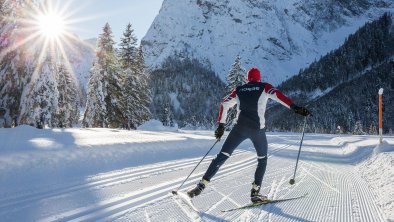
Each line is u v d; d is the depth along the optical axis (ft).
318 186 21.74
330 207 16.58
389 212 15.30
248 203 17.21
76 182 21.25
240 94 16.85
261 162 17.30
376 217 14.93
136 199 17.47
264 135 17.01
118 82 108.37
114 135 47.42
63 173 23.22
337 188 21.15
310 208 16.40
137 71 120.98
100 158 28.19
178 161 32.58
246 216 15.01
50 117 63.98
